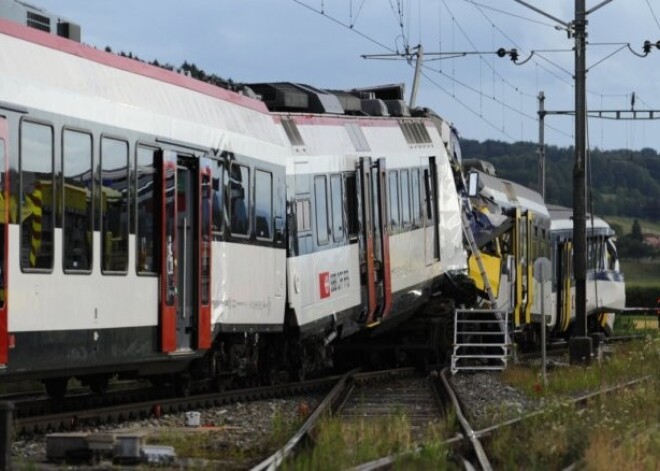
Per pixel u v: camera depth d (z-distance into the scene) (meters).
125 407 22.72
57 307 20.23
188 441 19.61
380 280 35.00
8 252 18.91
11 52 19.56
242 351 28.19
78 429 21.09
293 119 31.14
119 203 22.23
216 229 26.17
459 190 42.62
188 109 25.31
